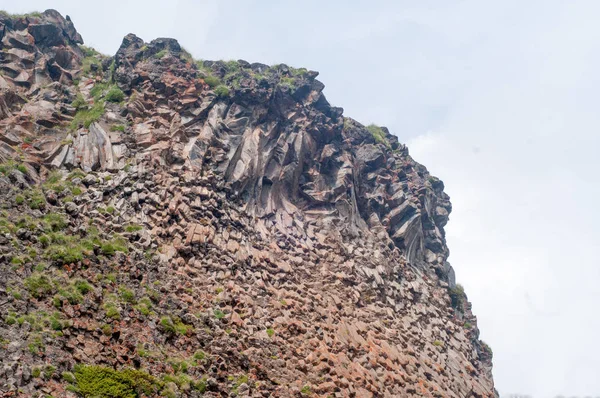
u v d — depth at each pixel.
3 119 59.44
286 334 54.62
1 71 64.56
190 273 54.47
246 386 47.62
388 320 65.56
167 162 61.88
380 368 58.25
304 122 73.19
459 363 70.56
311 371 52.75
